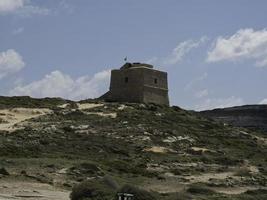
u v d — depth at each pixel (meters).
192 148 100.19
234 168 89.69
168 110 130.38
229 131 124.12
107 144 92.31
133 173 74.12
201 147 102.81
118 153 88.81
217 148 104.75
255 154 106.62
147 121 111.56
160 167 82.31
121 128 103.88
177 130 109.88
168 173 78.38
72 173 64.56
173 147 98.31
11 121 111.12
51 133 95.94
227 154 101.25
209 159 93.19
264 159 103.62
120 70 138.50
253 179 81.25
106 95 144.00
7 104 127.25
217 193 63.81
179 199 52.22
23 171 61.56
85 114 114.75
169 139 102.31
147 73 135.88
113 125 105.69
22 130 97.44
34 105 128.62
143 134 101.50
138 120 110.94
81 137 95.44
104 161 77.88
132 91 135.12
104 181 46.47
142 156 88.75
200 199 53.97
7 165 65.00
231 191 69.31
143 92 133.88
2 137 89.38
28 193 50.84
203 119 132.88
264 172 90.06
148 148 93.56
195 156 94.38
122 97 136.62
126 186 43.94
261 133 143.88
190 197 54.47
